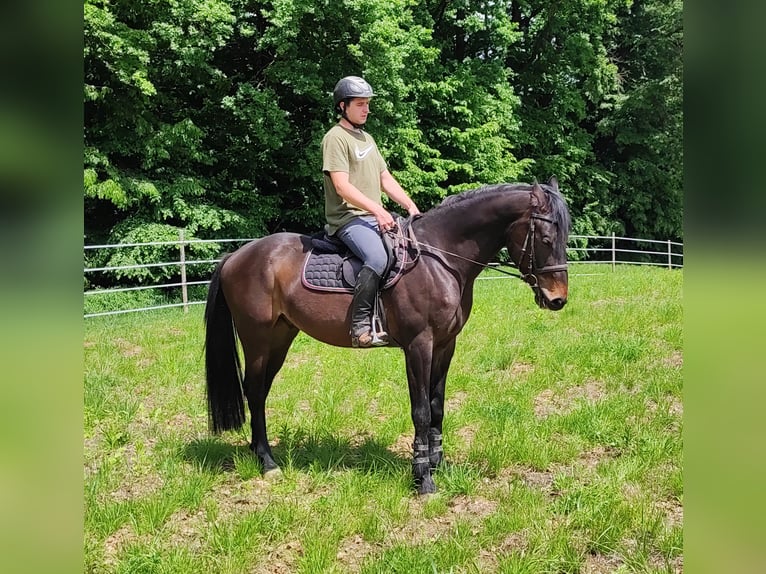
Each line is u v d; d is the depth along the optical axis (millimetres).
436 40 18734
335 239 4094
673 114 22094
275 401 5648
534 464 4289
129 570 3006
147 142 13016
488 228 3818
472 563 3104
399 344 4039
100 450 4660
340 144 3793
